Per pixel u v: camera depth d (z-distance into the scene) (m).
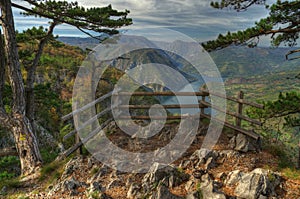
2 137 16.70
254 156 6.65
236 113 7.49
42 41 13.05
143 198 5.24
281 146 7.39
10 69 8.95
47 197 5.67
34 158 8.71
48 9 10.34
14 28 8.93
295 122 7.50
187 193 5.15
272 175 5.31
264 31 6.56
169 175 5.64
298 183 5.27
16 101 9.16
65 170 6.84
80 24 11.27
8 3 8.68
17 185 7.11
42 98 14.83
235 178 5.37
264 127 8.48
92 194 5.40
